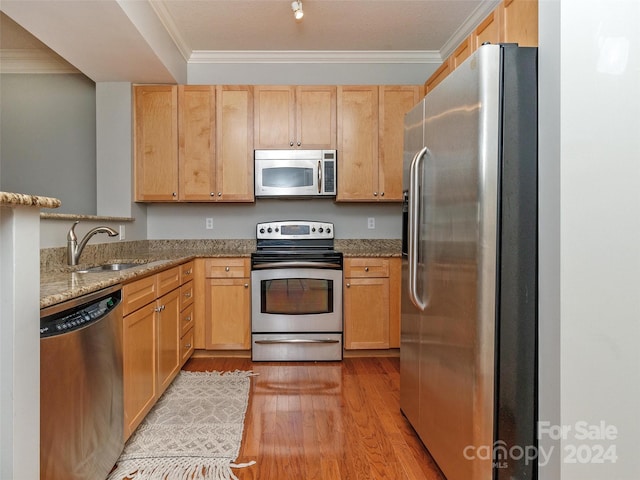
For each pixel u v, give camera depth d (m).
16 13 2.20
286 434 2.05
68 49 2.68
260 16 2.99
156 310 2.23
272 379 2.81
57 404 1.24
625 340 1.29
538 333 1.40
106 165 3.31
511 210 1.40
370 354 3.33
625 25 1.26
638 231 1.28
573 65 1.27
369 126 3.47
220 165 3.41
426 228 1.85
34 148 3.63
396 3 2.82
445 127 1.65
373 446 1.94
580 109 1.27
